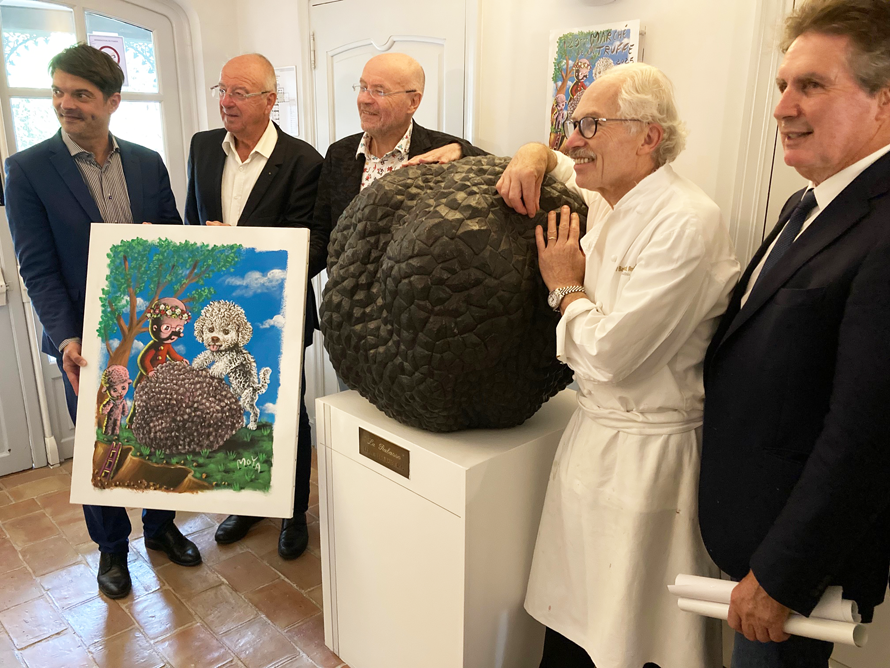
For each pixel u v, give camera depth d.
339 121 2.72
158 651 1.86
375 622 1.68
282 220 2.18
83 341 1.75
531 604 1.50
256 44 3.04
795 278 1.04
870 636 1.58
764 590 1.01
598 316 1.22
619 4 1.81
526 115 2.07
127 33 2.95
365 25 2.49
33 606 2.05
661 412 1.27
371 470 1.59
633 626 1.29
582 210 1.42
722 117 1.67
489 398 1.42
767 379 1.07
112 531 2.09
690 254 1.12
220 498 1.71
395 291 1.31
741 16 1.60
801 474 1.01
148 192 2.08
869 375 0.90
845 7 0.93
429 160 1.58
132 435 1.74
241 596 2.11
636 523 1.26
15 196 1.86
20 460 2.96
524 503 1.51
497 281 1.26
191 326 1.71
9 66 2.66
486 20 2.11
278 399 1.68
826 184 1.04
